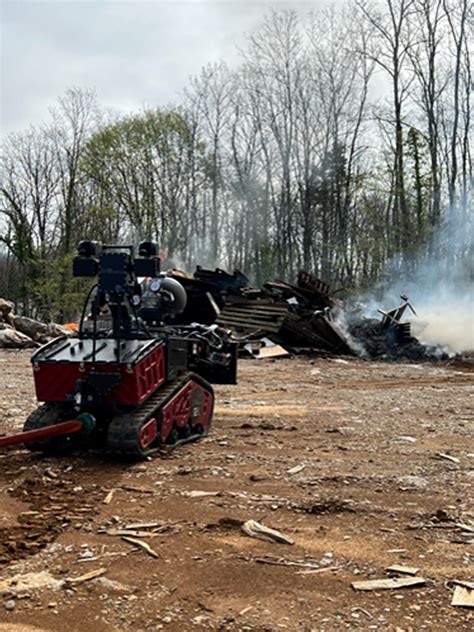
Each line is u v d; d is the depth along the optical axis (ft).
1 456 26.25
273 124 154.20
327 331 82.48
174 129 161.99
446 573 15.29
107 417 26.14
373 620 13.19
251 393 48.14
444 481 23.22
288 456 26.78
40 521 18.80
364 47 141.69
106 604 13.87
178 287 28.71
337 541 17.25
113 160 164.14
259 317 84.02
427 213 128.36
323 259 153.38
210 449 27.76
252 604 13.84
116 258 25.70
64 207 171.73
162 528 18.12
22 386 48.47
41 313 171.01
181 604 13.85
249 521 18.22
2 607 13.75
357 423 35.37
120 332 26.40
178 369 28.12
